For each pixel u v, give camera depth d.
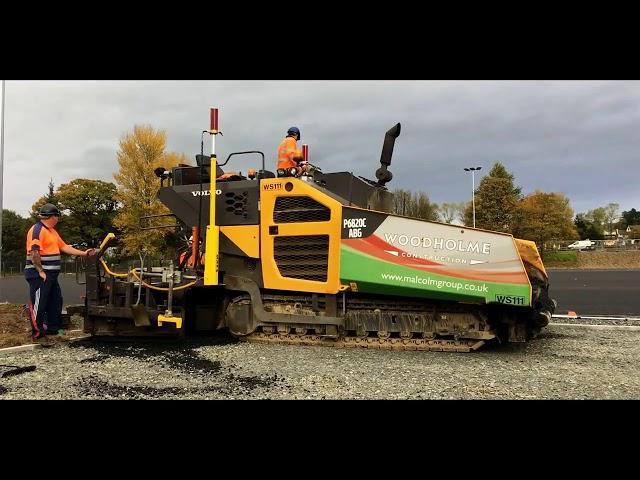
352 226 7.02
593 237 78.12
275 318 7.34
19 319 9.36
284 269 7.43
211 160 7.50
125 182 36.53
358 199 7.55
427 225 6.77
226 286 7.63
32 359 6.33
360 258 6.96
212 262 7.41
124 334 7.52
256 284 7.57
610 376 5.46
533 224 47.66
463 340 6.86
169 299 7.17
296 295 7.52
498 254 6.54
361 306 7.27
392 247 6.85
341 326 7.16
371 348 7.03
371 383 5.14
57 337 7.48
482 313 6.78
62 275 35.75
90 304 7.50
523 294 6.45
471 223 48.47
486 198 46.91
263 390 4.92
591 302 14.32
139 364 6.05
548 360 6.30
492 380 5.26
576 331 8.70
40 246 7.30
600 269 41.31
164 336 7.56
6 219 62.06
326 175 7.74
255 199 7.61
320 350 6.90
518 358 6.43
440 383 5.14
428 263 6.73
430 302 7.01
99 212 51.38
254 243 7.56
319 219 7.25
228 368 5.83
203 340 7.71
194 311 7.87
